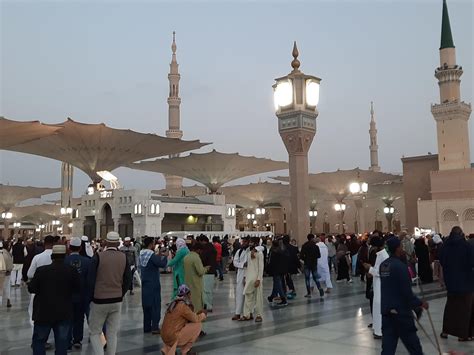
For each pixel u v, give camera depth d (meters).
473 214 56.81
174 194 78.19
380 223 75.75
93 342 5.98
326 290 14.26
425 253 16.77
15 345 7.54
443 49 65.12
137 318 10.02
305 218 9.92
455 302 7.36
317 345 7.10
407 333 5.11
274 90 10.50
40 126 26.03
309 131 10.11
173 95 75.00
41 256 7.36
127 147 40.38
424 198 65.56
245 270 9.62
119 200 40.34
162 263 8.35
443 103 63.22
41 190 70.44
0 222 83.88
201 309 8.12
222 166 51.31
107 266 6.07
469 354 6.51
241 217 83.88
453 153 61.97
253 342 7.39
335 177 60.84
